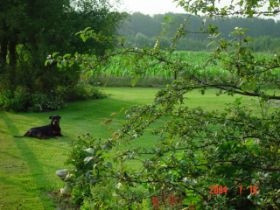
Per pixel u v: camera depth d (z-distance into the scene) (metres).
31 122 19.14
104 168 3.19
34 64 23.84
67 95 25.47
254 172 3.40
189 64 3.51
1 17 22.33
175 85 3.46
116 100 27.14
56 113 21.64
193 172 3.46
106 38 3.61
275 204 3.31
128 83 37.03
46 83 23.91
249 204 4.28
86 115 21.14
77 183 3.29
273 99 3.53
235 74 3.49
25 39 23.44
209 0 3.43
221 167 3.58
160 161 3.50
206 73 3.54
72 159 7.31
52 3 22.67
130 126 3.38
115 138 3.30
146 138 14.03
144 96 29.89
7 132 16.64
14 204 8.51
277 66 3.41
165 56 3.48
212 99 26.92
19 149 13.59
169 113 3.45
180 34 3.46
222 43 3.46
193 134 3.59
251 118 3.57
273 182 3.25
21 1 22.62
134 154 3.29
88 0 23.61
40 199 8.78
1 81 23.61
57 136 15.76
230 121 3.56
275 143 3.50
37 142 14.71
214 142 3.59
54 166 11.47
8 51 25.09
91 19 23.45
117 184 3.21
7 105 21.95
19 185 9.73
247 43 3.43
